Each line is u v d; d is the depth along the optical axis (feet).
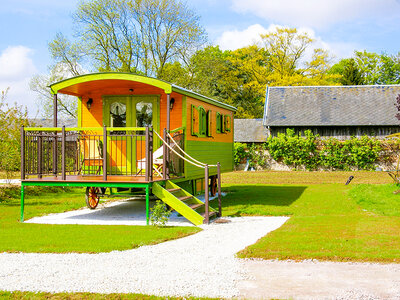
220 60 149.18
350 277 18.94
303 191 60.70
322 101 123.95
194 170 44.16
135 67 120.16
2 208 43.80
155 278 19.02
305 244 24.79
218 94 176.76
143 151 42.27
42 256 22.94
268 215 37.78
